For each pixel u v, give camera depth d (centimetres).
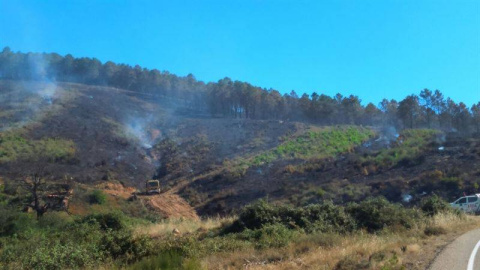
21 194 3300
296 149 5950
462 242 1252
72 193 3431
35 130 6400
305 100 8388
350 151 5394
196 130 7788
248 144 6656
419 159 4125
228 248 1339
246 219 1836
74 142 6150
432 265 926
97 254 1244
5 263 1259
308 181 4216
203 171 5503
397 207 1845
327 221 1733
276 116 8912
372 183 3684
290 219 1772
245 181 4694
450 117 6669
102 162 5512
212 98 9456
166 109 9875
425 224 1658
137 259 1210
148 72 12081
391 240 1303
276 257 1173
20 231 2127
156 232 2056
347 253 1065
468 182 3231
